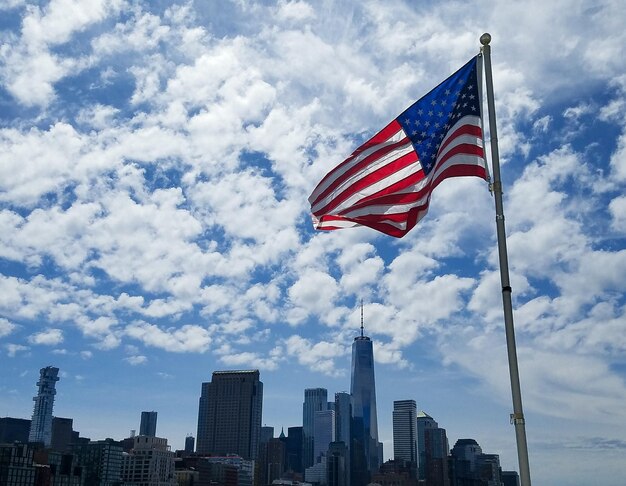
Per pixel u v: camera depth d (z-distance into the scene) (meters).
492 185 26.61
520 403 23.81
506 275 25.31
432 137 30.08
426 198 29.58
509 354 24.47
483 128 29.11
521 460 23.23
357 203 30.69
